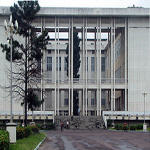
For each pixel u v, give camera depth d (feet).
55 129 158.20
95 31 205.26
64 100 263.49
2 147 43.55
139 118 173.27
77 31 214.90
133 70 191.01
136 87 189.67
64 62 268.82
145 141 85.97
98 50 191.52
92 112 258.78
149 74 190.70
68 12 188.24
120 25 194.49
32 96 105.09
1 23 186.19
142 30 193.36
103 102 257.55
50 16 190.60
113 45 193.16
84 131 142.61
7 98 182.70
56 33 194.08
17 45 103.55
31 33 106.22
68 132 134.92
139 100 188.55
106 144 76.48
